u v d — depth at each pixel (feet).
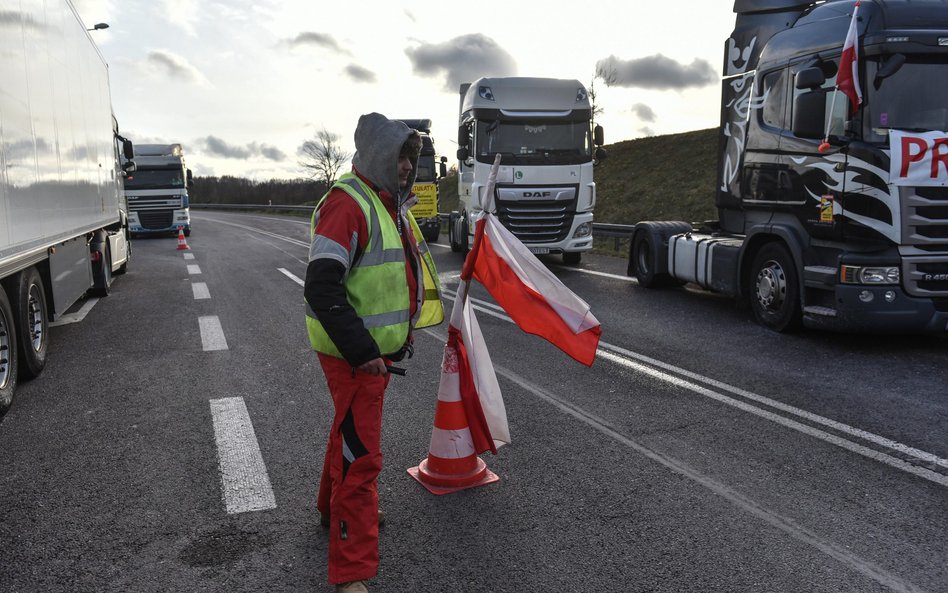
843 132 22.39
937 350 23.02
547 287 13.03
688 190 114.32
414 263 10.27
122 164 46.60
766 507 12.05
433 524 11.60
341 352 8.87
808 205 24.08
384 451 14.84
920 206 21.25
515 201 43.68
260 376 20.86
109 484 13.32
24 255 18.43
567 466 13.91
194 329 27.86
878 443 14.92
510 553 10.64
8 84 17.07
